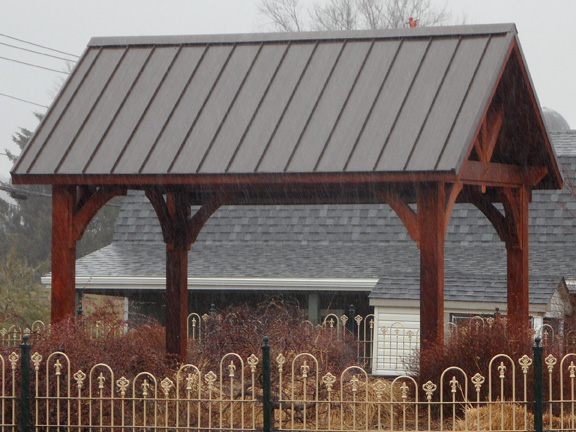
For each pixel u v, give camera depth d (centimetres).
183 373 3841
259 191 4775
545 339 4012
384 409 3909
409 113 3975
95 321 4000
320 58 4419
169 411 3750
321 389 3712
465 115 3856
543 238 7319
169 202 5097
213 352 4022
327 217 8025
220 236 8094
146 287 7206
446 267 7056
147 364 3797
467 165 4106
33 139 4334
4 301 7162
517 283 4719
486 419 3500
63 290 4256
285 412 3759
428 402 3294
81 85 4597
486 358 3731
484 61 4081
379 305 6694
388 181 3769
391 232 7781
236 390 3812
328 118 4081
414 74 4156
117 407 3550
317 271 7138
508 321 3956
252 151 4022
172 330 5000
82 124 4366
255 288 7088
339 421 3788
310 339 4000
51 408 3494
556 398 3744
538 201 7531
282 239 7938
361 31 4484
